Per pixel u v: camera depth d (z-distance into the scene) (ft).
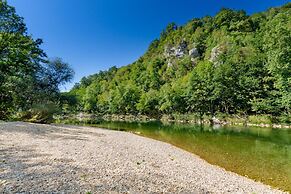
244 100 218.79
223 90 238.27
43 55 141.90
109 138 89.45
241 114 219.82
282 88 168.96
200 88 258.78
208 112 256.32
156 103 333.21
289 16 209.97
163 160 59.16
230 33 480.23
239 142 96.02
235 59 275.18
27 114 126.52
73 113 368.89
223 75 243.40
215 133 128.57
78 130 104.47
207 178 46.34
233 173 52.90
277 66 163.02
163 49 650.84
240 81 225.56
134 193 31.60
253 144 91.04
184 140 102.01
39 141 64.59
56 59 191.93
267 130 141.69
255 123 180.75
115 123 214.07
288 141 98.22
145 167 48.70
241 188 41.68
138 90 394.93
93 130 113.19
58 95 195.72
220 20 575.38
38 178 32.73
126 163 49.49
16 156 44.83
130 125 190.29
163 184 38.06
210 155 71.15
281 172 53.83
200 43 538.88
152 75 476.54
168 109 305.73
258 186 44.04
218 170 54.70
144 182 37.58
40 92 168.04
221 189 39.81
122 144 77.51
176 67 497.46
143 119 303.89
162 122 239.09
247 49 299.17
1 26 119.44
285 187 44.34
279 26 169.17
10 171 34.73
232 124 190.29
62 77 192.75
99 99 425.69
